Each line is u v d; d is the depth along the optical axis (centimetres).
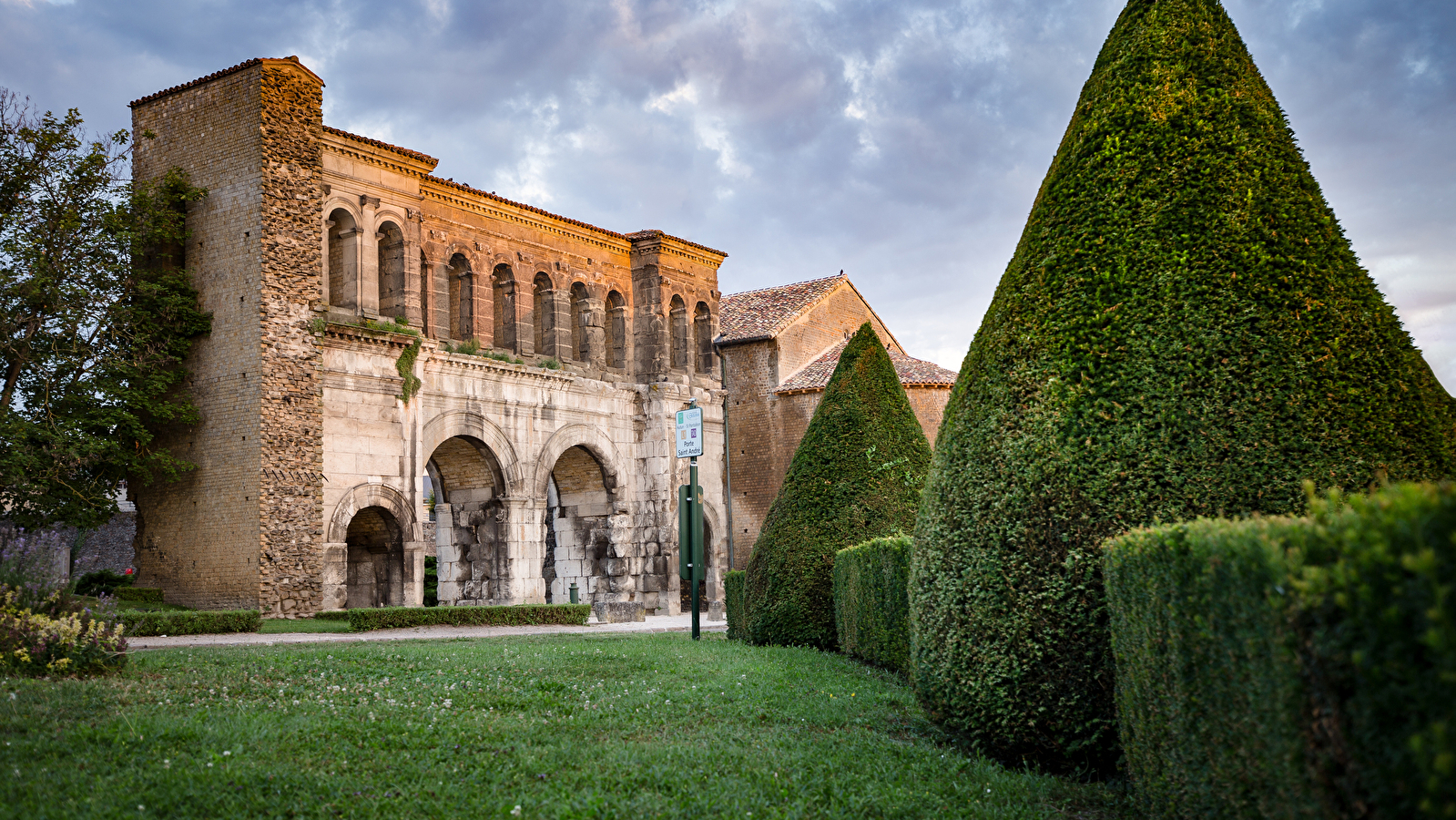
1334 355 922
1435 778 392
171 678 1344
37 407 3192
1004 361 1047
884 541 1658
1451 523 394
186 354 3397
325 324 3403
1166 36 1070
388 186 3766
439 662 1647
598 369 4641
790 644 2172
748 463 5594
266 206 3300
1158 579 739
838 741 1058
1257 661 570
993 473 1011
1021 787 889
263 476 3200
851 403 2303
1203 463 922
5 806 723
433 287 3978
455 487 4303
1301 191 991
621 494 4684
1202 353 945
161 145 3547
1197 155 1014
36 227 3198
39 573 1507
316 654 1777
